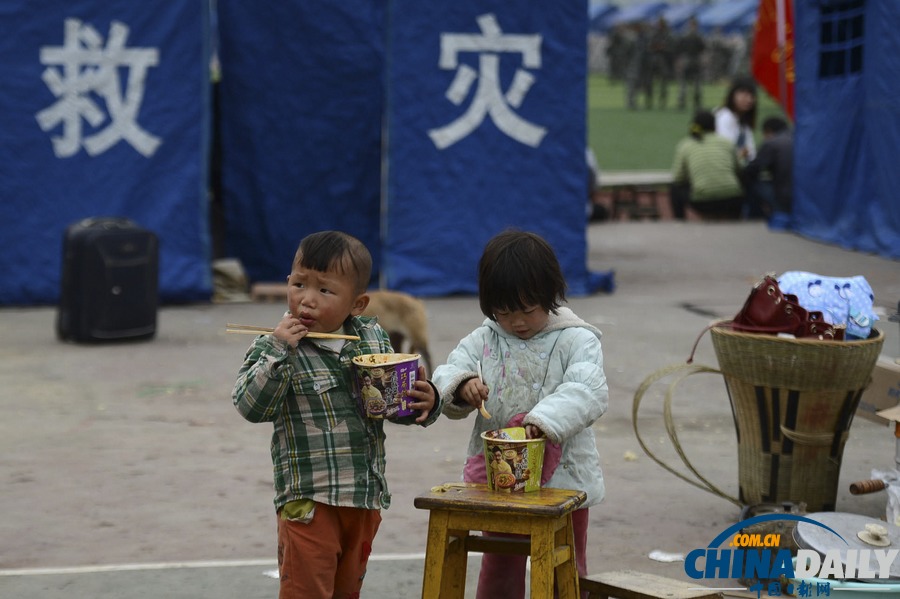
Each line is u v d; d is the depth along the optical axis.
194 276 29.55
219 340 25.03
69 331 24.64
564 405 8.81
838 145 37.62
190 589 11.38
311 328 8.80
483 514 8.48
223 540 12.84
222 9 30.67
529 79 30.22
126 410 18.84
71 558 12.26
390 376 8.44
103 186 29.36
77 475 15.27
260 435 17.39
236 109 30.97
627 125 89.06
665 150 71.94
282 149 31.12
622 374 21.36
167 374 21.61
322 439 8.66
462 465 15.73
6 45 28.78
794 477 12.69
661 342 24.22
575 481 9.29
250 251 31.53
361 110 31.08
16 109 28.94
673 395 19.91
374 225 31.69
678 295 30.22
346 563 8.98
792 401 12.48
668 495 14.47
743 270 34.00
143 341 24.95
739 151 48.28
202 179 29.69
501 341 9.49
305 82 30.91
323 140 31.17
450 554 8.98
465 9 29.91
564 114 30.39
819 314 12.80
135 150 29.42
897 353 21.78
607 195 49.47
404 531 13.09
